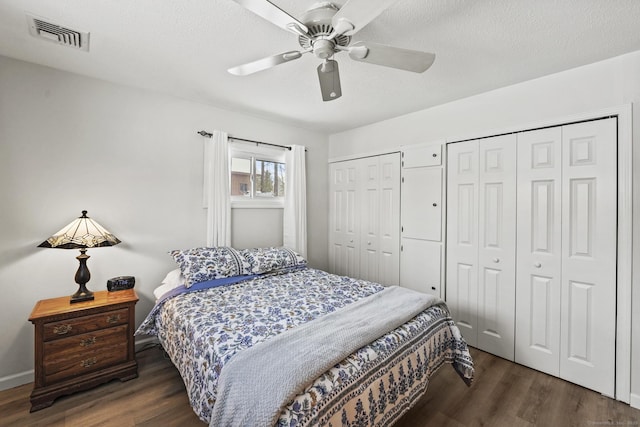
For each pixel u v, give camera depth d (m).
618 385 1.85
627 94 1.82
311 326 1.51
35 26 1.57
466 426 1.62
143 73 2.13
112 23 1.55
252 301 1.97
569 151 2.04
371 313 1.70
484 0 1.33
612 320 1.88
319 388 1.11
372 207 3.35
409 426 1.62
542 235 2.16
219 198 2.78
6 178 1.91
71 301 1.92
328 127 3.51
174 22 1.54
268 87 2.37
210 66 2.02
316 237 3.75
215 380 1.26
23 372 1.97
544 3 1.35
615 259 1.87
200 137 2.74
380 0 1.03
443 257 2.72
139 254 2.43
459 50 1.78
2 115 1.89
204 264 2.37
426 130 2.85
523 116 2.24
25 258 1.97
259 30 1.61
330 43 1.34
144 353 2.38
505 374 2.14
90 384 1.87
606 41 1.67
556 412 1.74
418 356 1.57
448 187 2.69
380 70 2.04
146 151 2.45
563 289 2.07
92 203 2.21
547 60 1.90
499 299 2.38
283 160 3.38
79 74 2.14
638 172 1.78
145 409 1.73
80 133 2.16
